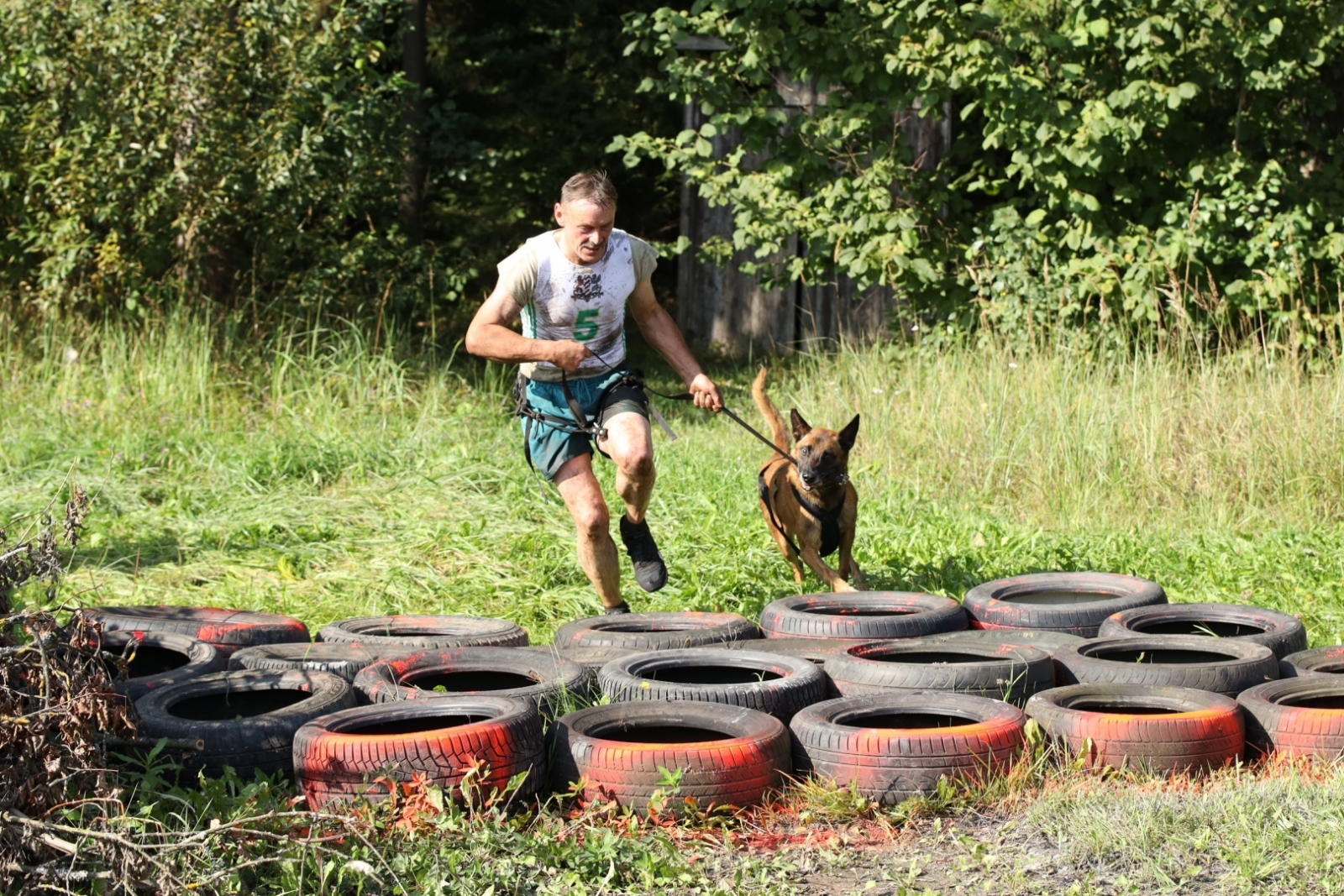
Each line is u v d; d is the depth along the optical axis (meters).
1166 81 13.55
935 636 5.82
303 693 5.03
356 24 15.38
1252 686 5.14
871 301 19.03
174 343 13.08
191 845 3.43
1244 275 13.67
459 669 5.39
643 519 6.37
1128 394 11.51
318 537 8.95
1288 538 8.98
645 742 4.71
